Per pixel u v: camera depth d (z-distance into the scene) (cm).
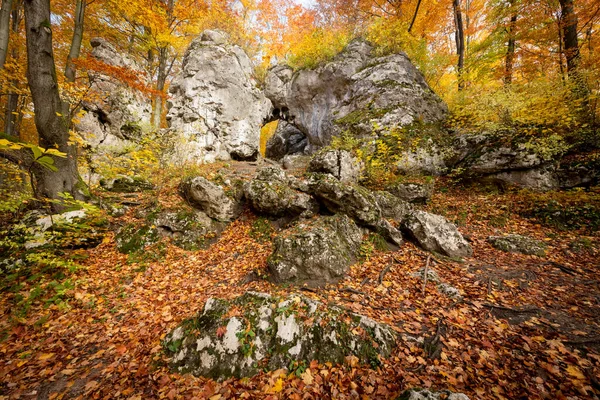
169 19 1452
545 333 333
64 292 449
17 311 418
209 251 640
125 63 1363
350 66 1264
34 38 630
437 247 572
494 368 286
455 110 1037
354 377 284
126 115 1317
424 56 1227
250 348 313
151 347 352
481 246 580
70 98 902
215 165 1204
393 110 1018
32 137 1563
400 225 650
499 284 447
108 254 601
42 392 291
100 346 363
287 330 326
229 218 745
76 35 891
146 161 880
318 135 1386
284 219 710
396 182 809
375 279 484
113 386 294
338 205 638
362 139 982
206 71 1375
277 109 1692
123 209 738
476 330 346
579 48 945
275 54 1955
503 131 830
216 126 1388
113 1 1091
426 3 1288
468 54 1338
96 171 834
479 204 744
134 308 446
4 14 762
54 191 670
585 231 581
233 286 497
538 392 255
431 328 356
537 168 746
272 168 810
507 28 1119
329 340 317
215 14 1521
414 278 477
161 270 563
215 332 330
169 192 806
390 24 1242
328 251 499
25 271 509
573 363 287
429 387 261
